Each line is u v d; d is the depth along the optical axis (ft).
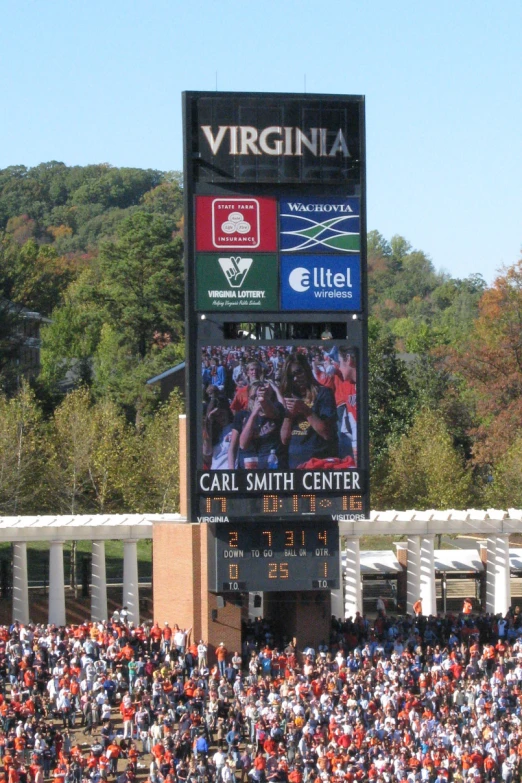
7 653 249.34
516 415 487.20
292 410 261.65
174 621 283.59
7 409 413.80
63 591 308.40
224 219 260.62
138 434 435.12
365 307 264.52
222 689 242.78
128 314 588.50
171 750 216.33
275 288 261.85
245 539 263.08
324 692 241.96
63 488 398.21
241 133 261.03
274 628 290.15
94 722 235.40
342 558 349.61
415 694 254.27
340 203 264.11
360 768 210.79
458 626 287.48
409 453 437.99
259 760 214.90
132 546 312.71
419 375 563.48
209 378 259.60
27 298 586.04
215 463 259.80
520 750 220.02
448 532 323.16
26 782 205.05
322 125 263.49
